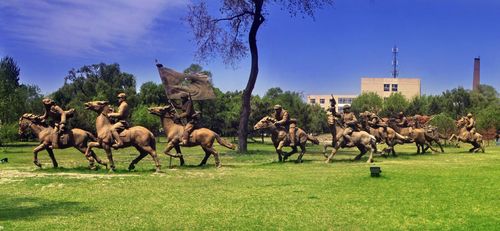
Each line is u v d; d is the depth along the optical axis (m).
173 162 27.77
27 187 16.44
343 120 26.86
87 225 10.72
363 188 16.00
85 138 21.98
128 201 13.77
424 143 33.94
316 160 28.11
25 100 63.84
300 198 14.27
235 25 40.19
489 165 23.95
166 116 24.08
